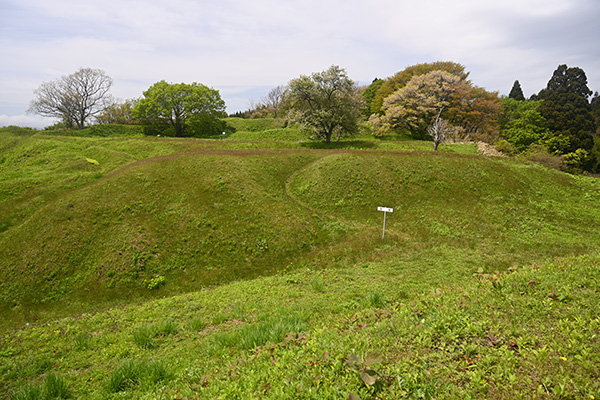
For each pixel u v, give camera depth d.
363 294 11.80
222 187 26.75
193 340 9.41
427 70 67.69
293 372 5.09
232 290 14.30
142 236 21.22
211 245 20.91
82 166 38.91
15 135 59.47
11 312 16.64
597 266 7.85
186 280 18.33
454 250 18.12
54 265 19.17
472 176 28.80
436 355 5.05
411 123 58.00
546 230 21.17
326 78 49.03
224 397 4.88
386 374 4.69
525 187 27.59
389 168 30.44
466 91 58.00
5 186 31.06
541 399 3.85
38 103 71.50
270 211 23.94
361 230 22.09
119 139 53.69
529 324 5.64
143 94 73.31
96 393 6.77
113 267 18.81
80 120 76.88
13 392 7.22
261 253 20.27
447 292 8.52
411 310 7.27
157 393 6.00
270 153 36.88
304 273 16.67
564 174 30.44
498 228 21.44
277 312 10.48
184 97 67.38
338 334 6.68
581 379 3.97
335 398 4.18
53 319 15.81
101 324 11.80
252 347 7.36
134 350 9.03
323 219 23.88
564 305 6.05
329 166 31.73
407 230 21.73
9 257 19.89
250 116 108.75
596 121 75.69
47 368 8.65
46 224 22.25
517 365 4.55
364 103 55.09
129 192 26.05
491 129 59.53
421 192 27.17
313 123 49.22
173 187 26.98
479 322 5.79
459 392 4.14
